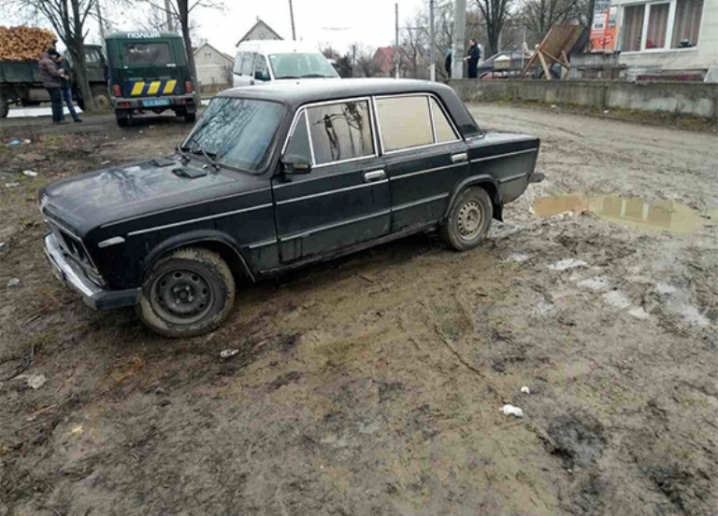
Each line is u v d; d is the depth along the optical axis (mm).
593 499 2461
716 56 17094
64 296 4582
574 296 4398
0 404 3238
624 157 9266
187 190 3695
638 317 4047
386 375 3410
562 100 15391
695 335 3787
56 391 3355
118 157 10188
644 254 5215
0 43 17672
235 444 2861
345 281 4770
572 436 2844
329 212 4250
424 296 4453
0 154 10141
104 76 19219
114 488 2604
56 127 14031
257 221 3904
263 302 4406
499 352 3623
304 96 4133
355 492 2531
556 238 5719
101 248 3334
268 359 3623
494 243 5613
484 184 5371
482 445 2793
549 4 41375
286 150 3979
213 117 4703
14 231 6219
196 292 3865
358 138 4395
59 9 17406
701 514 2373
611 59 16688
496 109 15750
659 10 18312
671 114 12594
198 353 3725
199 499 2521
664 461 2664
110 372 3529
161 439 2916
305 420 3025
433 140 4895
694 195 7059
